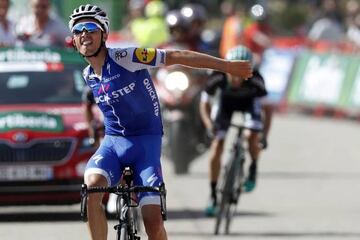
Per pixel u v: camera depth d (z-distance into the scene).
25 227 24.70
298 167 36.97
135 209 19.06
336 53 53.75
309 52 55.28
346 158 39.41
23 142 24.70
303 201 29.62
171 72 34.62
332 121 53.03
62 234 23.66
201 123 34.38
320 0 95.81
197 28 35.41
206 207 27.61
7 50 28.33
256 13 48.22
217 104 25.78
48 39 31.34
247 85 25.00
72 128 25.08
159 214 16.03
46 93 26.95
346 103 52.47
